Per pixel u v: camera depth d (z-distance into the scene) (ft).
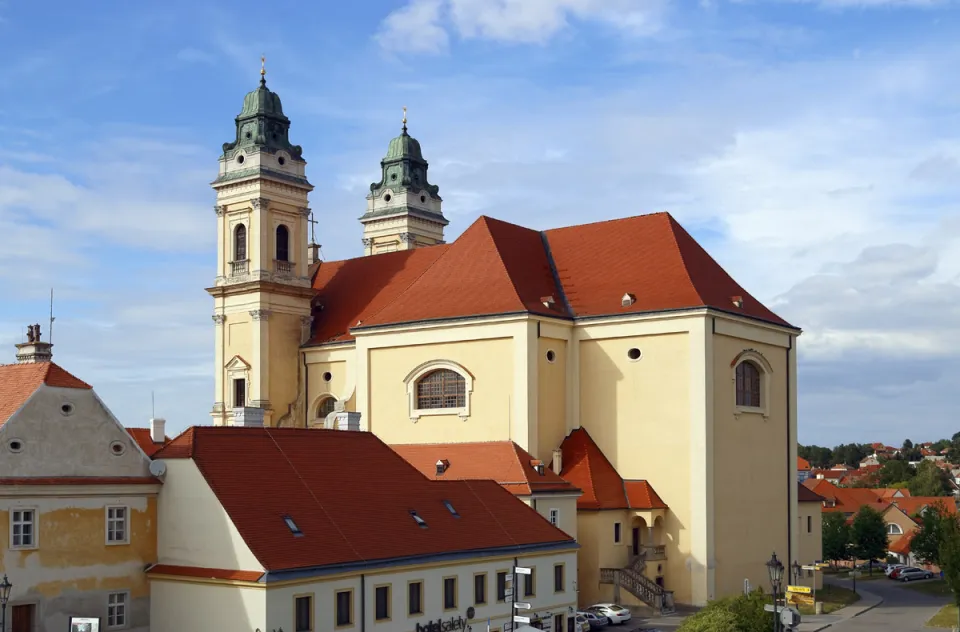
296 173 333.83
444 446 246.47
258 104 331.16
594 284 280.31
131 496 167.32
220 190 332.19
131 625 165.37
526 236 297.33
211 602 159.84
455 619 183.11
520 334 259.39
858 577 417.08
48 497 157.17
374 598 169.48
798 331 293.23
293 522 167.73
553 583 206.08
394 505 188.24
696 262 278.26
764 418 277.85
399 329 279.08
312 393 323.37
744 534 265.54
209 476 166.20
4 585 143.33
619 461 263.49
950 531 260.21
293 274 329.52
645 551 250.57
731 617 162.61
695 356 254.88
